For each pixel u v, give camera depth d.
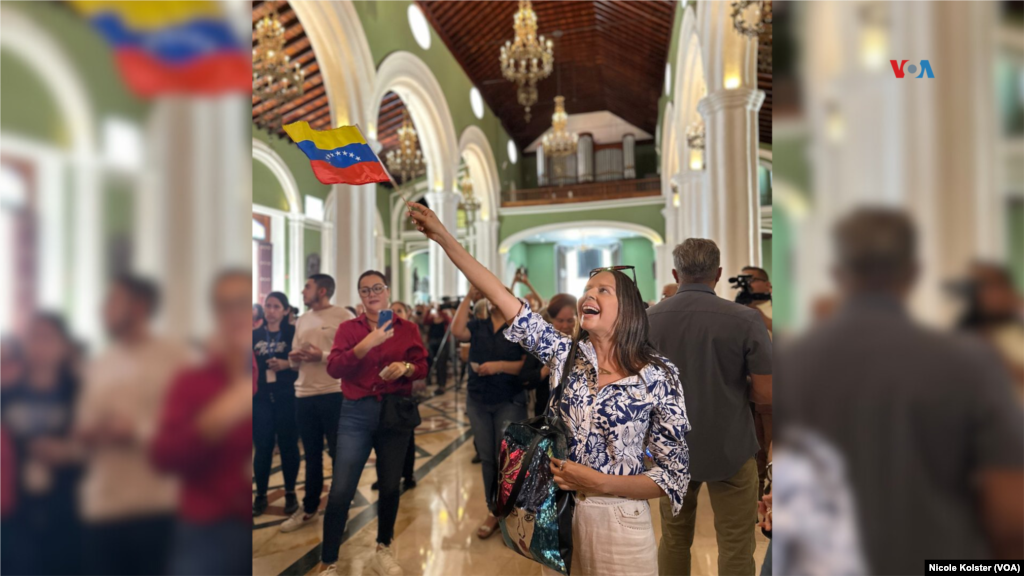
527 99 8.70
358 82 6.45
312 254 14.72
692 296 1.95
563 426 1.51
